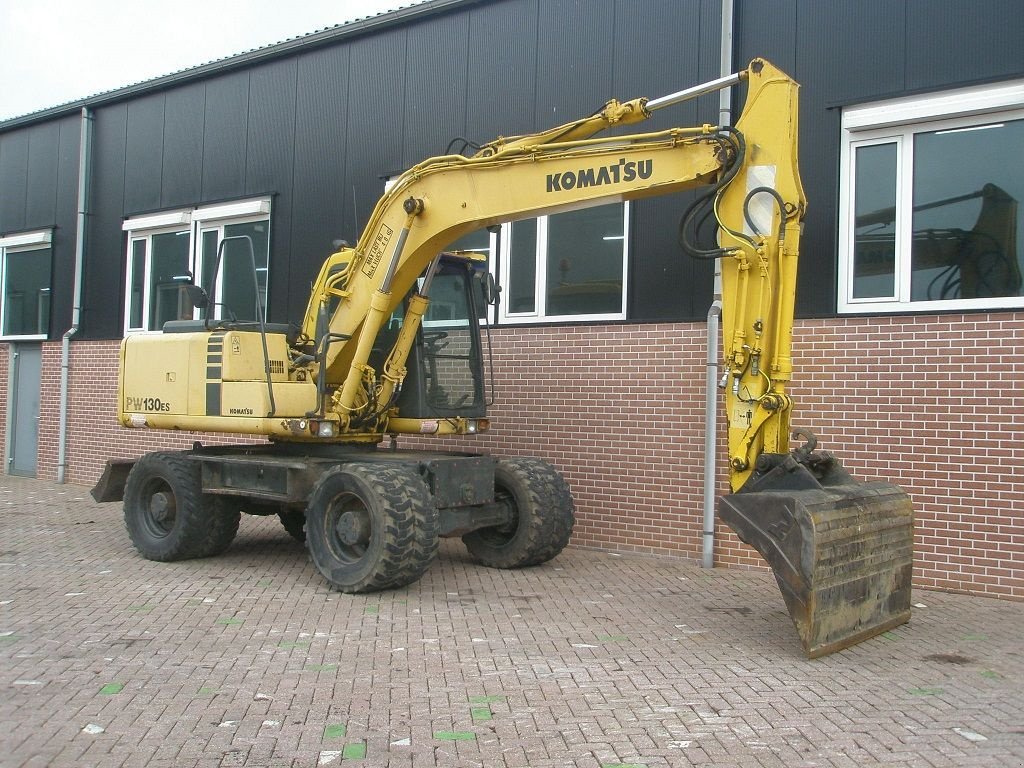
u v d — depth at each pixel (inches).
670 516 378.0
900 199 337.1
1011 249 317.7
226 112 549.0
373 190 480.4
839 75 348.8
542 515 340.5
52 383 641.0
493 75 440.8
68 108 629.0
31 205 663.1
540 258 421.1
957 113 323.6
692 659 232.4
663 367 382.0
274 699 198.1
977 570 315.3
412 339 343.6
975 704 200.4
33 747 171.0
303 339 369.4
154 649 234.5
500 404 426.9
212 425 349.4
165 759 166.4
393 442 374.9
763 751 172.9
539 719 187.9
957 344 320.5
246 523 465.4
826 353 344.2
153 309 585.3
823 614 232.2
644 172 281.6
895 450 330.3
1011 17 318.0
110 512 491.5
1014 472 309.9
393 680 211.9
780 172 256.7
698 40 383.6
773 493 239.9
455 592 307.7
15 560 357.4
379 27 478.0
